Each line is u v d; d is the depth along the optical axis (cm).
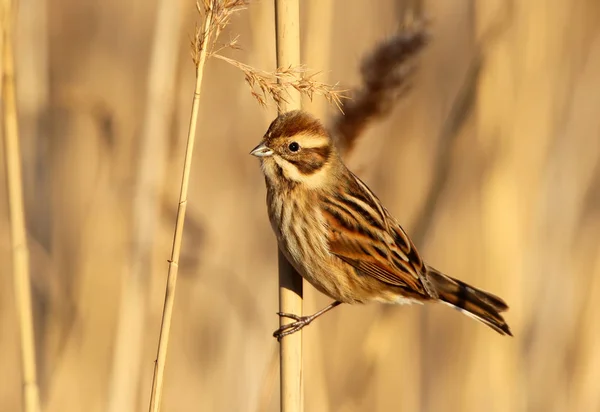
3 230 1187
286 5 713
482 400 1170
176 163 1063
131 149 1156
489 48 1086
